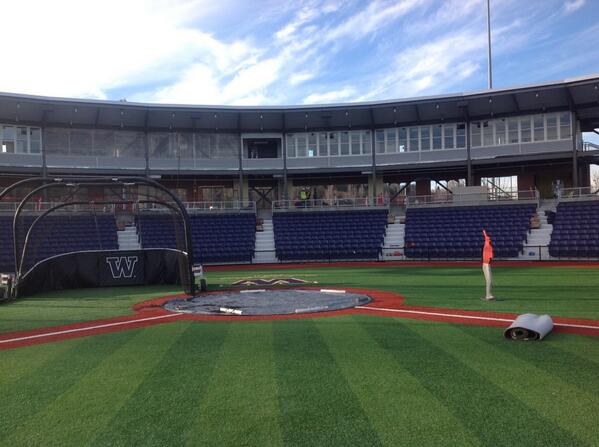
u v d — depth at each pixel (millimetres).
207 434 4691
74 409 5402
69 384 6293
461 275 19734
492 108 33312
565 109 31844
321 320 10297
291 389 5879
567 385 5812
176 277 18203
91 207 32406
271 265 28828
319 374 6441
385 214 33812
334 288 16203
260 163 36625
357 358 7176
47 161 32969
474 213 31547
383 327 9391
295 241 31750
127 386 6141
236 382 6188
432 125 35188
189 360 7289
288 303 12750
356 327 9453
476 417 4941
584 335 8352
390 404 5332
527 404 5242
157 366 7016
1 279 15203
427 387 5836
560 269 21375
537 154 32312
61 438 4672
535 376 6164
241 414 5152
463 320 9930
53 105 31516
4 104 30812
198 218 33656
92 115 33406
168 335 9133
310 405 5355
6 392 6027
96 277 18141
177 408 5359
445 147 35000
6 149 32156
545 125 32531
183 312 11781
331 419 4977
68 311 12398
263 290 15922
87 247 29094
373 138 36000
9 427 4957
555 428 4652
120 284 18375
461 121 34500
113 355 7723
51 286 17078
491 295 12742
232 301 13383
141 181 14562
